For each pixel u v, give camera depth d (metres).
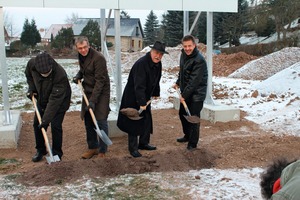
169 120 7.64
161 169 4.94
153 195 4.20
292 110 7.80
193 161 5.11
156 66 5.16
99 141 5.50
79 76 5.50
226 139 6.14
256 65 16.69
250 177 4.69
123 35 51.62
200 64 5.28
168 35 38.16
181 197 4.14
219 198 4.10
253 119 7.53
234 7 7.34
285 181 1.76
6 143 5.78
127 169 4.86
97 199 4.11
